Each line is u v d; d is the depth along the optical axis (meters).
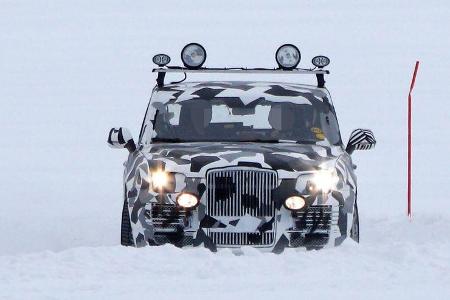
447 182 85.25
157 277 24.45
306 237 29.14
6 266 25.83
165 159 30.03
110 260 26.09
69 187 73.56
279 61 35.38
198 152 30.20
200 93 34.06
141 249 27.05
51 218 50.62
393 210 63.12
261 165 29.12
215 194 29.06
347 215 29.73
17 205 59.09
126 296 22.12
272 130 32.91
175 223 29.22
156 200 29.39
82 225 47.31
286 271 25.11
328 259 26.39
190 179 29.22
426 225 41.16
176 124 33.19
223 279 24.11
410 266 25.92
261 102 33.78
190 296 22.23
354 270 25.33
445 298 22.14
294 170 29.30
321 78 35.47
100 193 69.06
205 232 29.05
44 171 89.62
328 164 30.06
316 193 29.25
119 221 49.28
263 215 29.06
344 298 22.06
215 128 32.97
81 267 25.48
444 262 26.59
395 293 22.59
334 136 33.53
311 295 22.36
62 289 22.95
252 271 25.06
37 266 25.66
